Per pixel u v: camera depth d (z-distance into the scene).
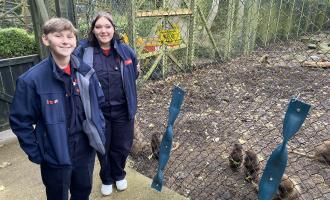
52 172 2.37
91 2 5.68
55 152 2.26
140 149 4.16
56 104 2.23
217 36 8.75
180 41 8.03
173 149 4.33
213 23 8.95
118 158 3.26
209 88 7.06
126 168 3.90
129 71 2.99
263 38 6.39
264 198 2.37
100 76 2.86
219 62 8.56
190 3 8.00
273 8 5.71
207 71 8.20
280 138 4.58
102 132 2.53
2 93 4.93
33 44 5.32
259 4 6.60
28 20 7.08
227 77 7.68
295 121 2.13
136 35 6.86
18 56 5.14
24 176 3.80
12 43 5.12
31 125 2.27
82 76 2.35
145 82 7.44
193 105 6.13
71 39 2.21
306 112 2.08
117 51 2.86
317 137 4.55
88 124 2.42
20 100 2.17
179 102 3.02
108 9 6.37
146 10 6.85
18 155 4.30
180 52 8.51
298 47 4.60
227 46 8.32
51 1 4.96
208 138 4.70
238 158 3.67
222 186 3.49
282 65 8.17
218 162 3.98
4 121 5.05
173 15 7.54
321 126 4.93
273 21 5.65
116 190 3.45
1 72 4.89
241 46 8.06
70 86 2.31
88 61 2.82
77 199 2.76
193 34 8.21
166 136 3.18
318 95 6.44
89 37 2.89
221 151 4.26
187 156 4.14
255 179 3.38
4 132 5.02
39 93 2.17
